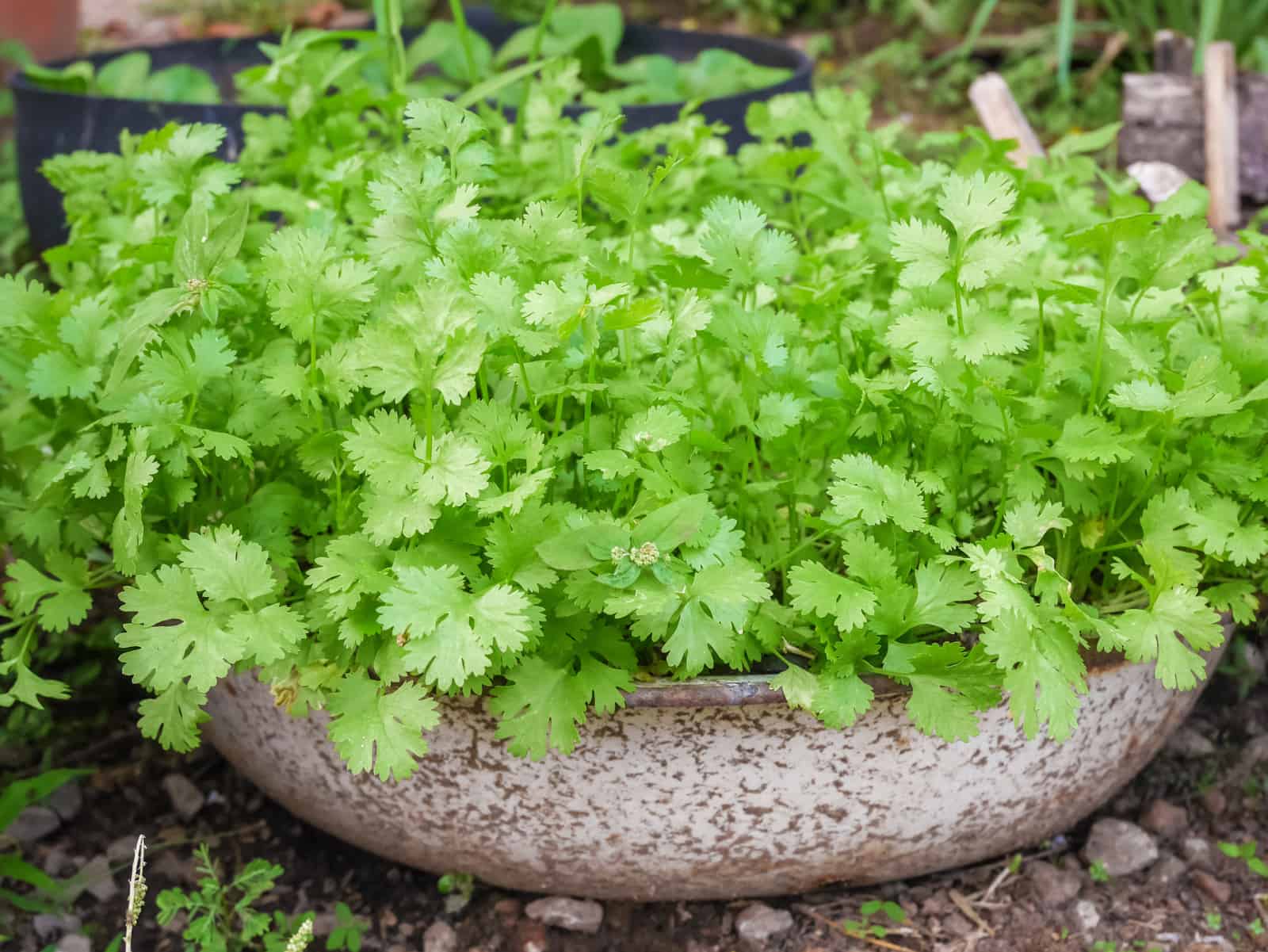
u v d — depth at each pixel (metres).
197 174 0.73
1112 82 1.79
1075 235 0.65
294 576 0.67
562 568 0.60
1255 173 1.04
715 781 0.68
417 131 0.68
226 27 2.01
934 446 0.68
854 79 1.92
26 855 0.81
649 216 0.86
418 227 0.67
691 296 0.65
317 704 0.64
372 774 0.71
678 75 1.31
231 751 0.76
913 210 0.83
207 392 0.68
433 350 0.60
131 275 0.74
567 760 0.68
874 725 0.67
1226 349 0.70
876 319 0.72
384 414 0.61
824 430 0.69
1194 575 0.64
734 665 0.63
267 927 0.76
